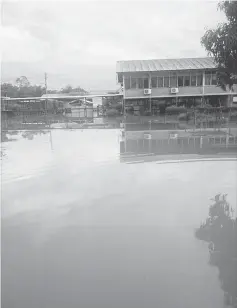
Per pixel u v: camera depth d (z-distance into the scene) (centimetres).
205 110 1995
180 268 295
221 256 313
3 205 477
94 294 260
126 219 416
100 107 3294
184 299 253
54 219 422
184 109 2208
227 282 272
